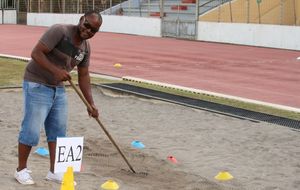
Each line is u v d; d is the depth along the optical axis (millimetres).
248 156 8305
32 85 5828
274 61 22375
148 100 12914
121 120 10711
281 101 13398
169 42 31062
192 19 33438
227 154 8391
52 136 6164
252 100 13211
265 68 20047
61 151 5605
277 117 11273
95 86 14422
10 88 13781
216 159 8094
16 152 7852
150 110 11773
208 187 6672
